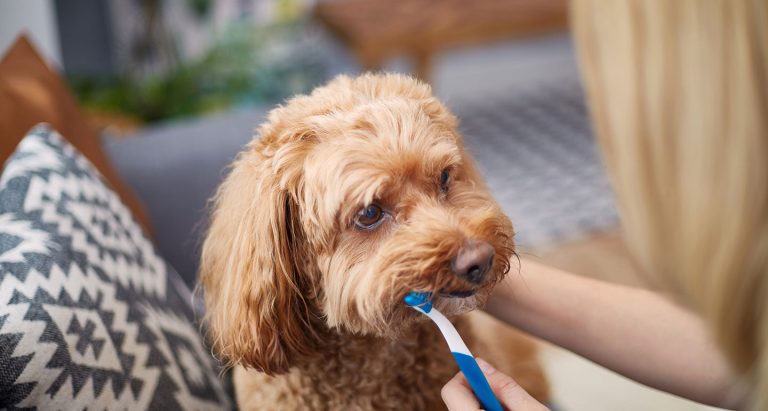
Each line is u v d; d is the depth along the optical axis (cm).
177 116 375
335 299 114
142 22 381
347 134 111
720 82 62
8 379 93
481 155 392
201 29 394
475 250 103
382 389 125
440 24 363
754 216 63
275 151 116
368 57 355
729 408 106
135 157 202
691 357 108
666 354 110
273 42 408
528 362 147
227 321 117
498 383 102
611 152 77
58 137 142
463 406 97
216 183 202
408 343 123
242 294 115
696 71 63
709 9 62
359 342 122
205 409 121
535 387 142
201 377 126
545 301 119
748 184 62
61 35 365
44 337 97
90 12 371
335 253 114
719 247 65
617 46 70
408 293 104
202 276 129
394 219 113
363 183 107
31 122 156
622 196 75
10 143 146
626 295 115
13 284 101
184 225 198
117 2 375
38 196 122
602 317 115
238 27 400
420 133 112
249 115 227
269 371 118
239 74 399
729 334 70
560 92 475
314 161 112
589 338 116
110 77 378
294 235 120
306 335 123
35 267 105
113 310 113
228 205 123
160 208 197
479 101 472
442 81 492
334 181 108
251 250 114
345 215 110
